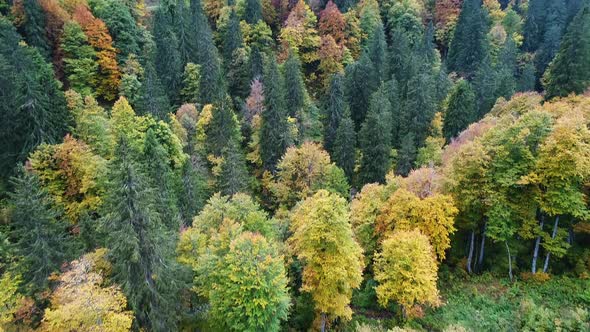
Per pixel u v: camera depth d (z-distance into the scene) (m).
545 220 28.64
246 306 19.17
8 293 20.44
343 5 82.94
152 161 36.09
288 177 41.06
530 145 26.94
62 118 41.41
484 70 60.19
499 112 44.28
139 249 18.27
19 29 53.88
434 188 28.17
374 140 44.38
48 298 20.86
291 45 69.06
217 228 26.81
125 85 56.50
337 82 53.75
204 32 65.62
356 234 29.38
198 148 49.81
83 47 55.25
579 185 26.44
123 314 16.89
